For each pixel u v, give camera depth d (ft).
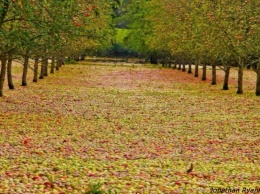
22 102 106.01
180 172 49.60
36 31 80.12
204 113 98.32
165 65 321.52
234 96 134.41
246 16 116.26
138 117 90.89
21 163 50.90
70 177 46.01
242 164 54.29
